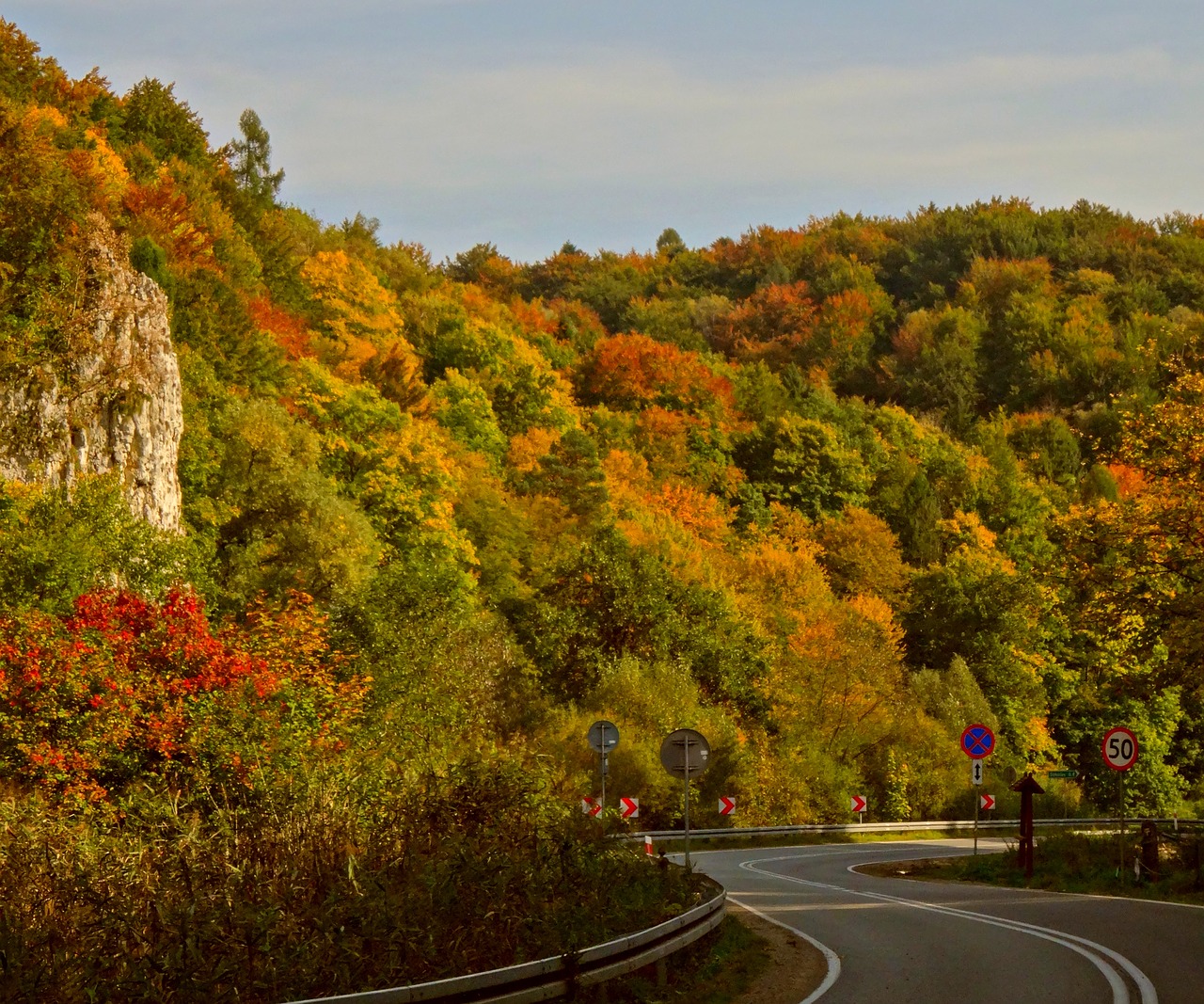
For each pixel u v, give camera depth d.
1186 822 29.11
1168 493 27.08
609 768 43.09
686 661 54.81
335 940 10.42
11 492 34.09
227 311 66.00
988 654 73.44
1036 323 174.38
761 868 30.84
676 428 114.38
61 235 49.09
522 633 64.62
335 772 21.33
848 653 58.78
